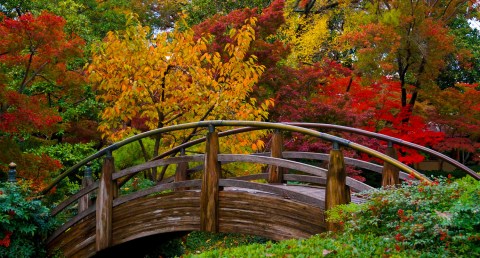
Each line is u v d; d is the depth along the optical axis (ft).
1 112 33.78
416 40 49.55
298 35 69.82
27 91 43.42
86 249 26.35
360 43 52.19
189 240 39.91
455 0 56.65
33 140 43.55
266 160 20.81
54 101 46.37
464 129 48.52
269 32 48.60
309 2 77.82
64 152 42.09
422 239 15.20
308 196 19.62
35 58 36.22
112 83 34.65
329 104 44.62
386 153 22.22
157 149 36.32
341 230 17.78
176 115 35.55
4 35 32.81
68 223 27.09
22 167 34.47
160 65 34.50
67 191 39.99
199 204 22.94
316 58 72.90
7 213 26.25
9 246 26.27
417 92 51.52
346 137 43.06
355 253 14.67
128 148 40.78
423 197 16.55
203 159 22.66
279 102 45.85
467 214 14.94
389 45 49.55
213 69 36.60
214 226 22.02
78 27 49.37
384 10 57.00
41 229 27.35
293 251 15.20
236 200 21.74
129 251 27.86
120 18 67.36
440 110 50.39
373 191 17.54
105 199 25.61
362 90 46.52
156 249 30.99
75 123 48.98
